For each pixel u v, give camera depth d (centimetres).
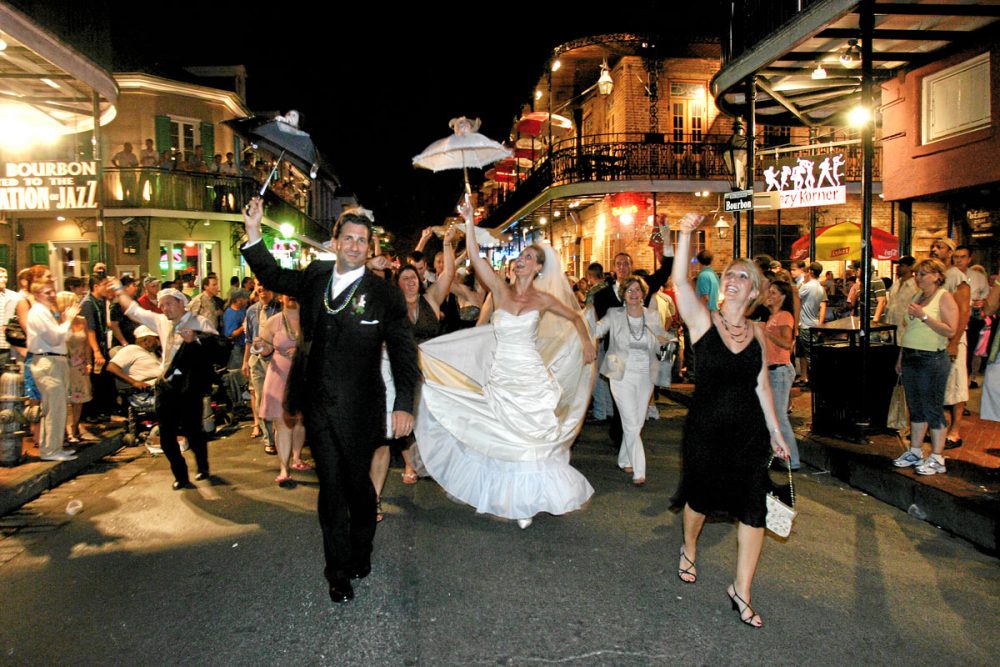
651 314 677
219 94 2141
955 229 1200
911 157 1041
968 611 409
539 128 1952
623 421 676
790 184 1013
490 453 548
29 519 588
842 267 1933
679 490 432
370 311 411
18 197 968
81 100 1071
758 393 396
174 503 628
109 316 1033
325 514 416
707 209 1897
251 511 602
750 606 391
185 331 673
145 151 1966
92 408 966
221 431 988
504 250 2836
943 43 953
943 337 609
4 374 711
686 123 1917
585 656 358
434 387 570
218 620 400
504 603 417
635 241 1825
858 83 1082
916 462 630
